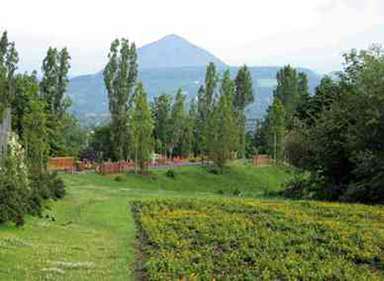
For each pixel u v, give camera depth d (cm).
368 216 3278
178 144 10050
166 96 9769
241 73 10619
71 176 6738
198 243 2330
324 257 2109
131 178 7394
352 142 4716
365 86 4738
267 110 11175
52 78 8006
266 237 2455
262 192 6681
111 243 2388
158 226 2772
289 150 5422
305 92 11144
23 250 1970
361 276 1806
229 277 1733
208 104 9775
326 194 4969
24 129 4250
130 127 7906
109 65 8250
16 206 2552
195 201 4034
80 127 10325
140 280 1747
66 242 2306
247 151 11294
